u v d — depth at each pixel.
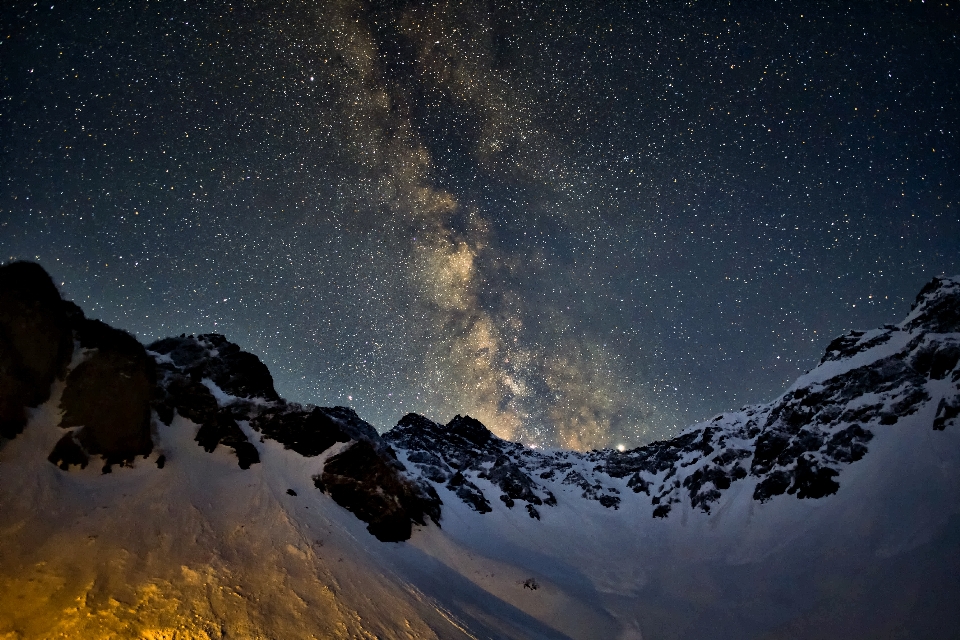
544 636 24.28
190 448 24.48
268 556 19.17
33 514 15.77
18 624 11.93
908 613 24.95
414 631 18.53
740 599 32.19
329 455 29.73
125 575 15.03
